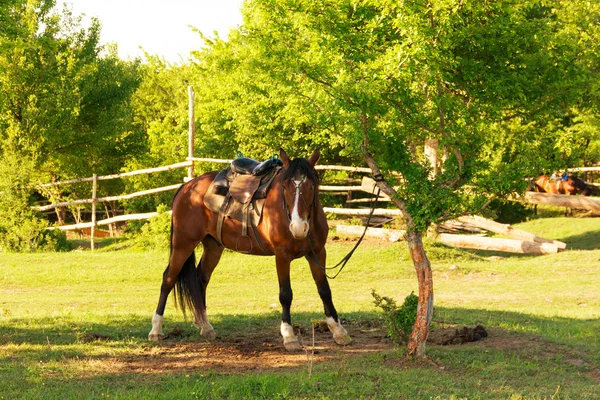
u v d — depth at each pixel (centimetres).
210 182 883
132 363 734
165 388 634
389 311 812
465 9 760
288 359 749
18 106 2650
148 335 866
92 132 2880
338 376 655
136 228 2469
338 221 2505
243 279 1625
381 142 740
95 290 1502
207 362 740
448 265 1695
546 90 853
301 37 1131
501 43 810
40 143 2631
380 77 709
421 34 711
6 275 1675
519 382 648
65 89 2619
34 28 2578
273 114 2300
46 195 2994
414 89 771
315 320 951
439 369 691
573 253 1777
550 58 854
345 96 718
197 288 876
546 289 1382
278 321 1003
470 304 1211
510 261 1753
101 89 2894
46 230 2181
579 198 1950
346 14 829
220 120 2775
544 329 904
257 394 604
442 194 702
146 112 4466
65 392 611
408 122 750
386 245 1978
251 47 2206
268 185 813
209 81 3000
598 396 596
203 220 873
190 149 2186
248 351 791
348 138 726
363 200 2614
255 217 816
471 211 727
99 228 3688
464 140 750
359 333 890
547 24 895
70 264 1795
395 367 702
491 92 800
